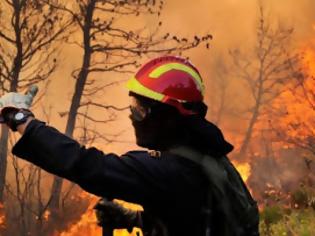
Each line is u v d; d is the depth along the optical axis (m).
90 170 1.71
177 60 2.01
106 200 2.29
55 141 1.71
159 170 1.79
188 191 1.82
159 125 1.92
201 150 1.90
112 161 1.76
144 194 1.78
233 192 1.86
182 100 1.93
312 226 7.60
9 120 1.73
